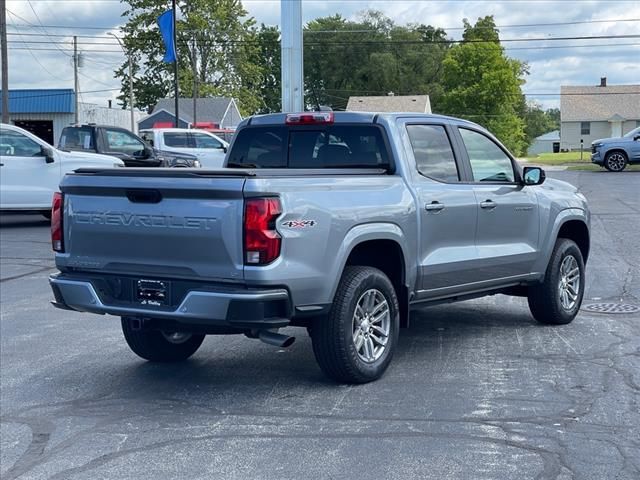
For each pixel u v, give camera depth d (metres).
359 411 6.04
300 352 7.81
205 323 5.84
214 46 67.38
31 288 11.55
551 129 133.25
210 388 6.71
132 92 62.19
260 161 7.68
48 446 5.52
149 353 7.32
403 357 7.51
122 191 6.11
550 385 6.62
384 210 6.59
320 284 6.06
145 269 6.12
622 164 37.12
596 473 4.90
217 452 5.32
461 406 6.12
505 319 9.11
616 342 8.02
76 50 54.19
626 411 5.98
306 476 4.91
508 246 8.00
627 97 90.56
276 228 5.74
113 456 5.32
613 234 16.05
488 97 73.88
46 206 17.36
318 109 7.55
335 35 91.31
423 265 7.04
